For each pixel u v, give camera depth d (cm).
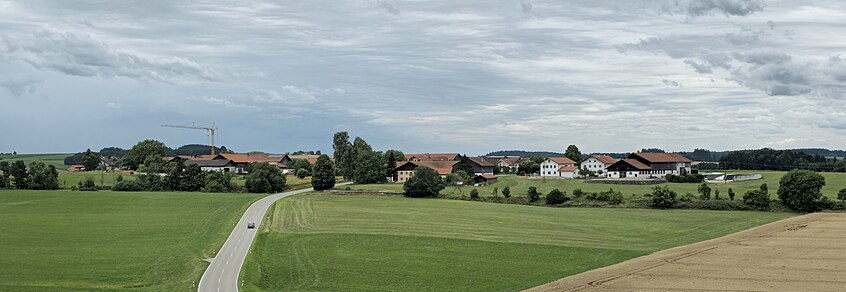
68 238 11500
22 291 7731
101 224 13212
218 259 9488
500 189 19625
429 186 18438
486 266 8988
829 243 9644
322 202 16900
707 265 8312
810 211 14475
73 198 17675
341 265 9062
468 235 11312
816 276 7538
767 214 14225
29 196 18075
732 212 14675
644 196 16425
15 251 10212
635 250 9950
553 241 10762
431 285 8019
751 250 9256
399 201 17212
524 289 7700
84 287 7975
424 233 11494
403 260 9369
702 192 16138
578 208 15700
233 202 16850
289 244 10569
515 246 10300
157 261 9494
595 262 9125
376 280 8256
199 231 12312
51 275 8606
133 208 15825
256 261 9262
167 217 14275
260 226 12594
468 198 17962
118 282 8281
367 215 14100
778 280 7394
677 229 12138
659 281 7544
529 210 15150
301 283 8125
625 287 7344
